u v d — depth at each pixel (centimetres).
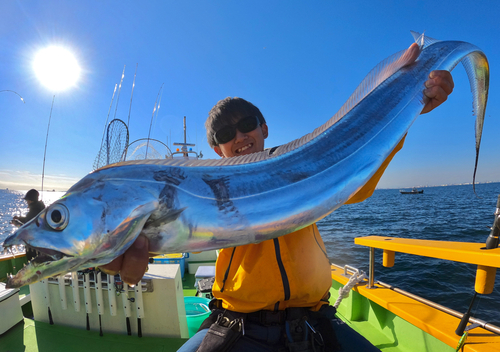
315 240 162
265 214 128
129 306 253
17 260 445
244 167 138
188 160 137
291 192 134
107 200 118
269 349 137
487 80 212
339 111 171
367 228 2117
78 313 266
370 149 152
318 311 152
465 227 1856
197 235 124
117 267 120
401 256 1097
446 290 727
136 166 128
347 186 142
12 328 265
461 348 173
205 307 332
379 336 260
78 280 263
